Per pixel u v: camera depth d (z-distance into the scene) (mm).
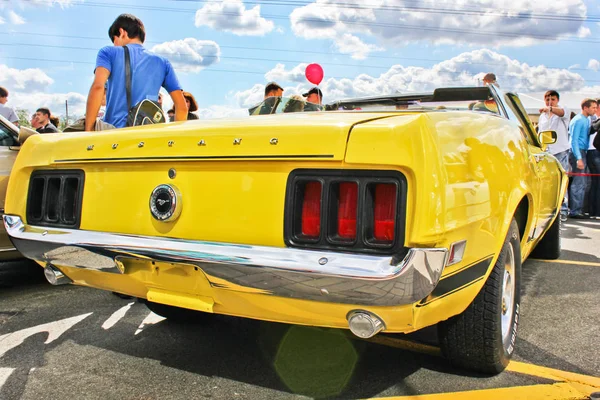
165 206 2010
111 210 2197
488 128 2158
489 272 2039
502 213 2115
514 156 2361
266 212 1847
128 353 2613
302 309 1808
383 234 1672
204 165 1972
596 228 7070
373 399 2111
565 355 2561
